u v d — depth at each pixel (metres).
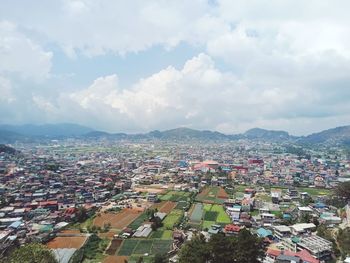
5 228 160.75
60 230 162.00
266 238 146.00
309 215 176.88
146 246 142.50
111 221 178.50
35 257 89.00
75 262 123.75
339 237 140.62
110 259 129.12
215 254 95.50
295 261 116.38
